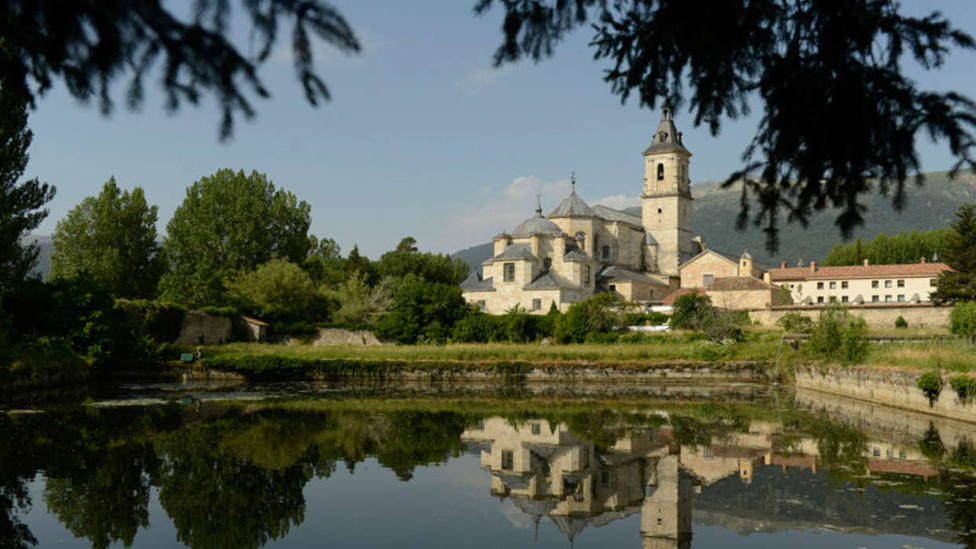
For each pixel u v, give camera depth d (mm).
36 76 6281
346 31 6016
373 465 20797
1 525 14453
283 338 71438
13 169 45250
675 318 68500
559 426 28953
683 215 106312
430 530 14492
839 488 17891
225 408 33438
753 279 84500
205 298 80000
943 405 29047
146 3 5602
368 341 70750
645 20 7375
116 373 46781
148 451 22188
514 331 65125
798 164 7680
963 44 6805
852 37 6961
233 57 5965
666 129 106438
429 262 119312
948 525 14570
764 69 7496
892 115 7031
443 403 37312
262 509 15844
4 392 33031
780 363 50656
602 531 14680
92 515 15211
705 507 16469
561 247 84562
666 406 36406
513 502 16844
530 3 7320
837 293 98438
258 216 83312
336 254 132500
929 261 111062
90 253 71000
